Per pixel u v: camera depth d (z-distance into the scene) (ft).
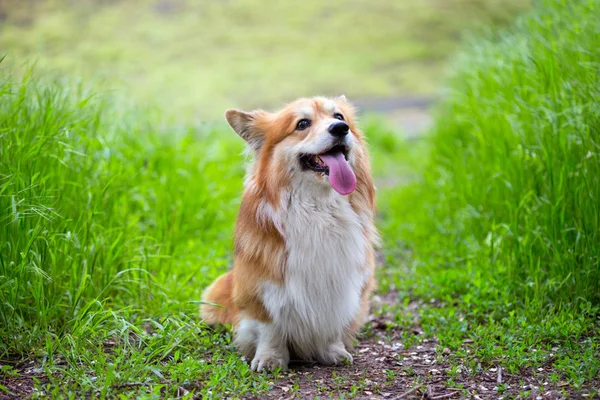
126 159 24.35
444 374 14.99
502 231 21.66
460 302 19.63
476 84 27.53
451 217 27.12
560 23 21.48
